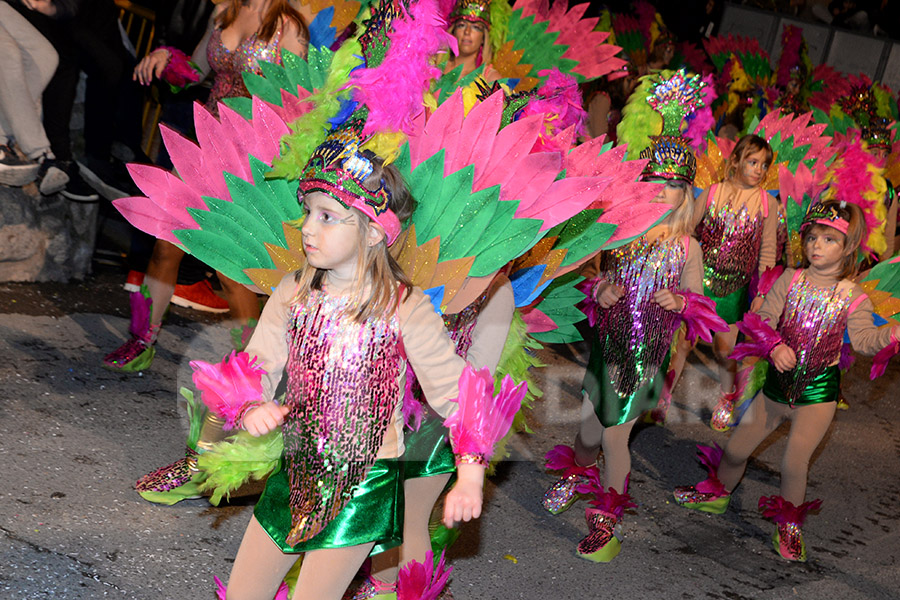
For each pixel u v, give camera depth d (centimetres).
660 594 345
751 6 1080
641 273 354
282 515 215
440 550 292
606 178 218
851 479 501
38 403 380
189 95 516
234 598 220
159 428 383
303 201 208
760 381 405
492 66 406
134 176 213
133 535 307
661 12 999
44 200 516
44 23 495
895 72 1007
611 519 364
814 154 534
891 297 380
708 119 367
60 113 506
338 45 342
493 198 216
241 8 402
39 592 265
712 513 432
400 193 209
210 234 220
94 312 500
